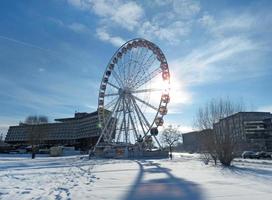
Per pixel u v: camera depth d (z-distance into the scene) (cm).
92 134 13300
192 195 1235
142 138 6412
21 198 1194
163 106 6297
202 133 3662
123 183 1711
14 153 10119
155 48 6259
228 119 3500
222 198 1149
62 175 2330
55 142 14975
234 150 3316
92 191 1386
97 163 4316
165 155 6588
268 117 11456
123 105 6366
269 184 1554
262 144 10581
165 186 1538
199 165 3434
